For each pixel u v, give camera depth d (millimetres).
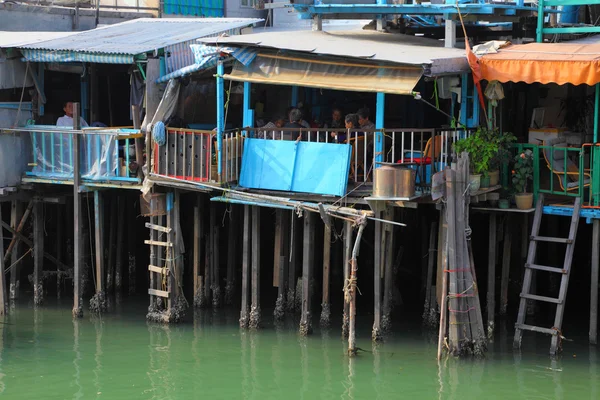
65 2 38812
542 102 29844
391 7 28156
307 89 31703
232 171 26750
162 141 27328
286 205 25484
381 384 23641
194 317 29453
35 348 26672
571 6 29547
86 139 28875
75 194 29016
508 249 28062
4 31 34500
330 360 25375
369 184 25562
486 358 25078
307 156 25844
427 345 26328
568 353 25375
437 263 26922
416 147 30062
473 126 26562
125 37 30828
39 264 31031
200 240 30312
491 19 28344
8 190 29531
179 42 29547
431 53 25766
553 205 25703
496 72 25328
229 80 28906
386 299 26859
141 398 23141
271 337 27328
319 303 30688
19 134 29938
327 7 29156
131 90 30547
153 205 27953
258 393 23359
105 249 34125
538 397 22656
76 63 31922
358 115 26828
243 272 27719
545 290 31156
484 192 25234
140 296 32156
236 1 42031
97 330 28281
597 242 24984
